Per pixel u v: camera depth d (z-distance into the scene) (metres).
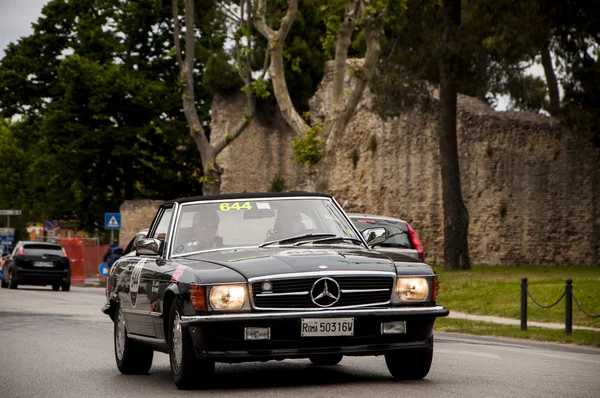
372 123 82.31
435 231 78.56
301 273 13.18
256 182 92.50
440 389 13.42
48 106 94.25
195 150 96.81
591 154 73.12
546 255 74.25
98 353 20.06
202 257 14.27
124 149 90.88
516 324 29.47
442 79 59.31
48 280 57.72
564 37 54.34
